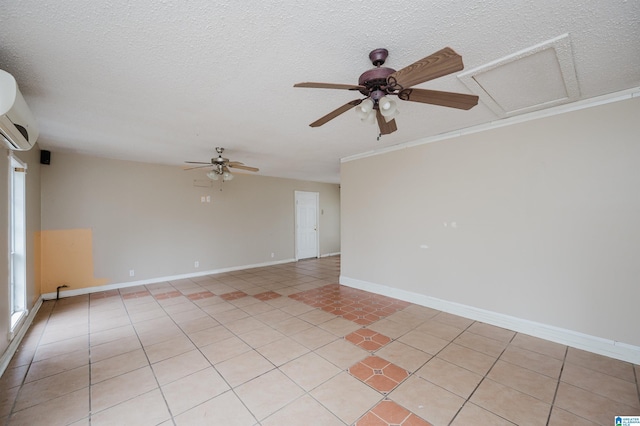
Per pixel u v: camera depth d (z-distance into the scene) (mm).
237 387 1983
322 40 1587
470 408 1752
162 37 1542
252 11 1344
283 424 1625
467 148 3236
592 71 1965
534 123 2748
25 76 1951
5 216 2441
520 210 2850
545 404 1783
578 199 2516
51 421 1666
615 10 1358
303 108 2578
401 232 3943
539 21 1441
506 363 2271
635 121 2248
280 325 3094
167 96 2301
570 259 2561
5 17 1350
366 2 1294
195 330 2973
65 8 1304
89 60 1765
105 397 1884
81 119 2811
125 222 4789
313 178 7430
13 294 2990
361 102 1772
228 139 3594
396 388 1958
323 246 8266
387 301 3916
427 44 1642
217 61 1796
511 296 2918
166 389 1967
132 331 2961
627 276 2295
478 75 2012
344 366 2244
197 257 5656
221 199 6035
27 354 2477
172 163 5121
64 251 4234
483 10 1358
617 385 1967
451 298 3408
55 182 4172
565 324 2586
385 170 4129
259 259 6707
